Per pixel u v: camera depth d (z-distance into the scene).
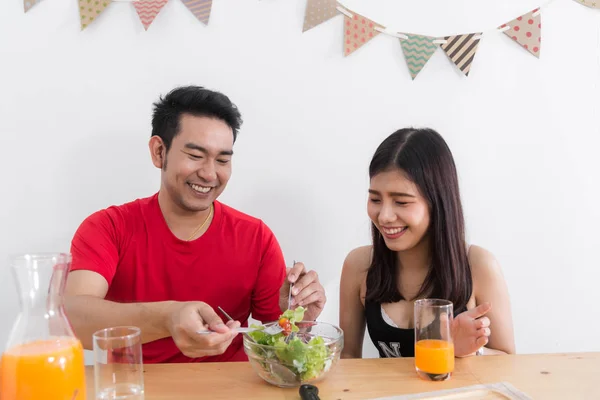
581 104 1.76
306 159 1.69
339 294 1.65
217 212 1.46
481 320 1.03
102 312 1.07
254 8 1.63
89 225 1.37
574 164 1.77
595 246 1.80
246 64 1.64
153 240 1.39
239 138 1.66
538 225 1.77
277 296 1.49
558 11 1.72
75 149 1.60
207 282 1.42
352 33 1.66
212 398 0.88
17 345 0.71
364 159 1.71
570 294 1.80
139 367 0.80
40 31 1.56
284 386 0.93
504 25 1.70
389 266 1.36
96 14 1.57
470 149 1.73
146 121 1.62
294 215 1.70
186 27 1.61
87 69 1.59
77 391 0.74
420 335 0.97
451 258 1.29
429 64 1.70
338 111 1.68
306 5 1.64
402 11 1.68
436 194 1.26
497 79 1.72
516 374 0.98
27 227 1.61
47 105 1.58
